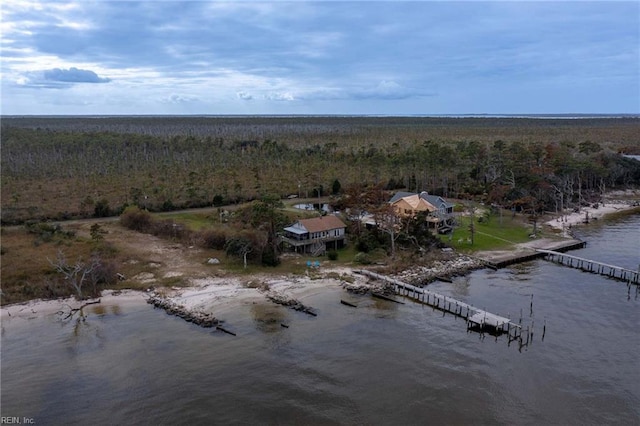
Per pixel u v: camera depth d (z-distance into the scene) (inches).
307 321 2657.5
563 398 1999.3
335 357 2304.4
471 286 3171.8
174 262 3467.0
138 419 1884.8
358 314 2753.4
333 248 3801.7
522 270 3486.7
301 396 2015.3
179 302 2832.2
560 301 2928.2
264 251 3472.0
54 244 3705.7
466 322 2662.4
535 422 1860.2
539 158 6186.0
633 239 4276.6
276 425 1846.7
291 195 5428.2
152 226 4183.1
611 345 2400.3
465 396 2011.6
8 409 1932.8
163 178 5866.1
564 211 5280.5
